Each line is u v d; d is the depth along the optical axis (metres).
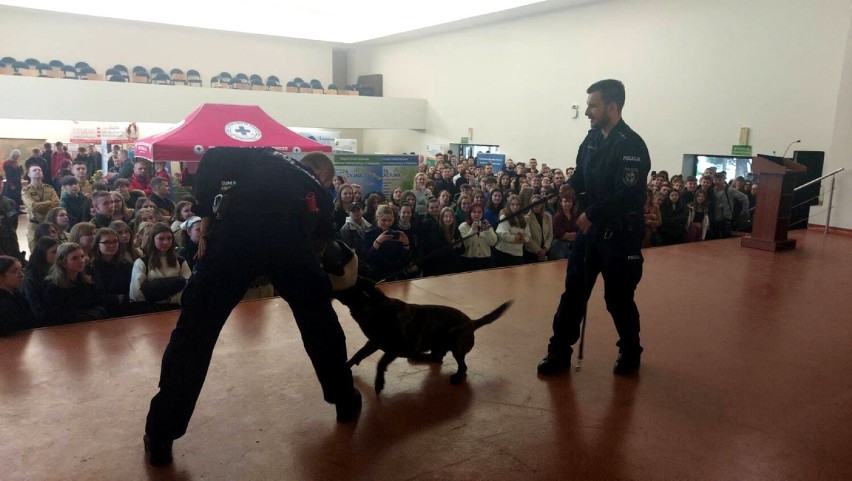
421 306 2.67
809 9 9.56
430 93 18.33
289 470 2.02
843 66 8.94
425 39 18.27
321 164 2.39
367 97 17.48
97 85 13.85
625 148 2.65
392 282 4.66
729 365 3.09
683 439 2.30
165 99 14.70
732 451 2.22
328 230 2.31
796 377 2.94
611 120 2.73
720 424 2.43
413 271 5.14
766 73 10.22
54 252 3.66
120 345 3.13
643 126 12.39
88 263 3.89
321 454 2.12
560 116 14.23
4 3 14.98
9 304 3.31
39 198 6.94
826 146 9.49
